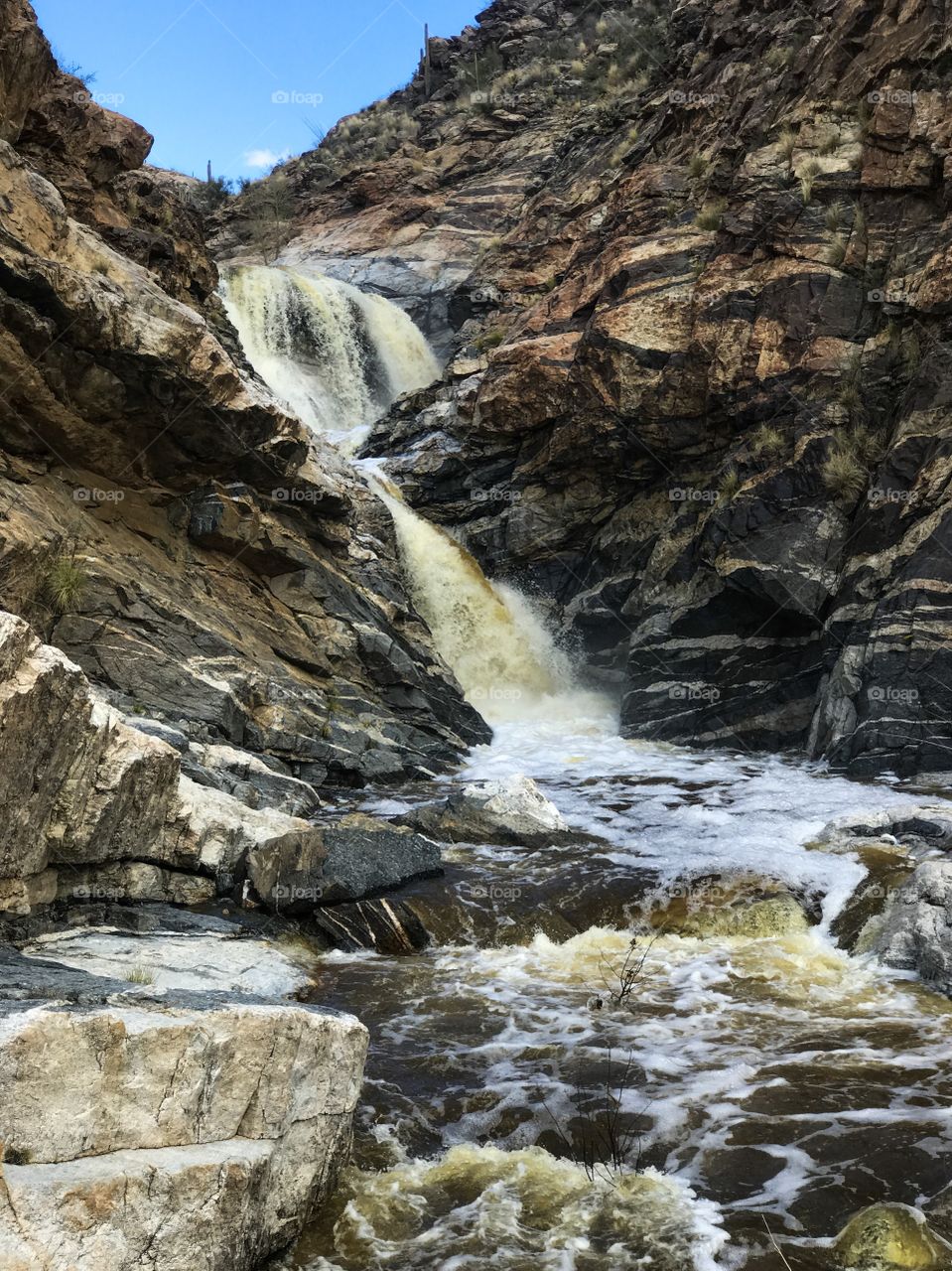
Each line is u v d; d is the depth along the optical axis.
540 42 44.34
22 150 17.22
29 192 13.38
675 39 28.84
